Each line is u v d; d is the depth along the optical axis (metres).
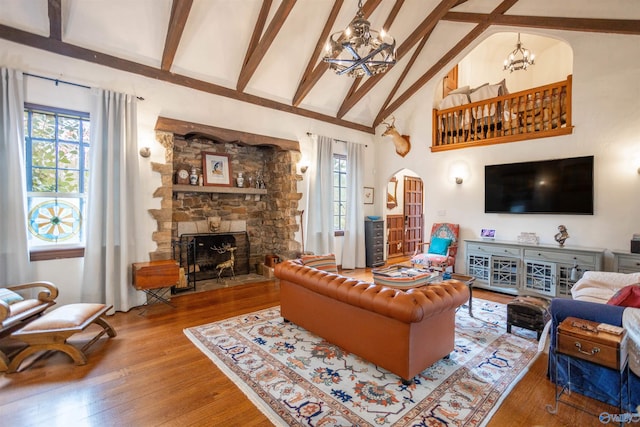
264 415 1.96
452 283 2.61
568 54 6.79
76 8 3.42
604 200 4.28
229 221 5.62
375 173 7.25
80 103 3.63
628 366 1.90
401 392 2.19
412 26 5.45
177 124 4.26
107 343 2.95
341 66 3.05
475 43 5.50
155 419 1.92
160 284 3.78
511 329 3.30
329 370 2.48
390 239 7.98
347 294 2.54
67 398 2.11
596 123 4.32
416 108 6.39
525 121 4.98
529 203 4.86
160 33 3.96
